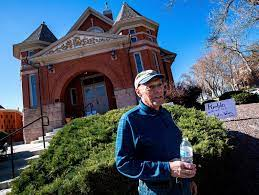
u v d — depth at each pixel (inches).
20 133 908.6
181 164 87.0
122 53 792.9
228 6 620.4
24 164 347.3
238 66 1803.6
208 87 2103.8
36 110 795.4
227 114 338.6
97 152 176.7
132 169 89.9
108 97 888.9
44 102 792.3
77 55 802.8
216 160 163.8
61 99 796.0
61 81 797.2
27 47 881.5
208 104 346.6
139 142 95.2
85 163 161.5
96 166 140.3
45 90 800.9
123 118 97.5
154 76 96.6
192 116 242.1
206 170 158.7
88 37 799.1
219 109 342.0
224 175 183.5
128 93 766.5
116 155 93.9
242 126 333.4
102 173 139.1
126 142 93.7
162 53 1059.3
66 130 216.5
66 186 135.1
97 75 902.4
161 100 98.9
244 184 209.3
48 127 771.4
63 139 201.3
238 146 255.3
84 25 1030.4
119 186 140.5
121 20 877.2
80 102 899.4
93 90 906.7
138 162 91.0
